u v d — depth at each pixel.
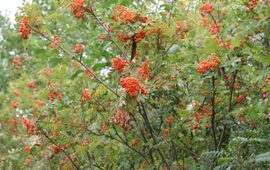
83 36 8.31
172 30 5.36
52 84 6.38
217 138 6.27
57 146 6.25
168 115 5.86
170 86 5.43
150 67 5.38
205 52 5.59
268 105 4.91
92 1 5.21
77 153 6.27
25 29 5.36
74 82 6.27
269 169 5.12
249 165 5.00
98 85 5.62
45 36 5.49
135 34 5.31
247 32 4.84
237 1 5.05
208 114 5.91
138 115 5.66
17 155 9.08
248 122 5.92
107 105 5.58
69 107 6.18
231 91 5.66
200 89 5.80
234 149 5.09
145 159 5.72
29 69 12.17
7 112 10.59
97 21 5.37
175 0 6.06
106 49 6.51
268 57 4.71
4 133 10.45
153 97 5.87
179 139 5.98
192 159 6.31
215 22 5.70
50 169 7.20
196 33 5.95
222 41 5.57
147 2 5.98
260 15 4.71
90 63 6.43
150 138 6.02
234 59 5.11
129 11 5.23
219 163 5.47
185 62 5.74
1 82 13.44
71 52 5.58
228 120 5.88
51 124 5.91
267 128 5.64
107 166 6.45
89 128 5.85
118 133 6.05
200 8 6.02
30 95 9.41
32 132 6.11
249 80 6.01
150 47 5.54
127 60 5.23
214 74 5.23
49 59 6.43
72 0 5.20
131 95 4.55
